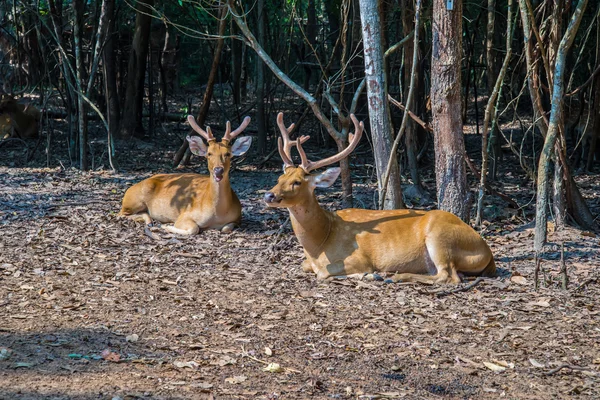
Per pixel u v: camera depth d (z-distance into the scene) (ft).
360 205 34.73
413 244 22.50
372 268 22.72
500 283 22.17
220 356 15.97
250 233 29.35
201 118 44.98
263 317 18.75
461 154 26.91
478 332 18.17
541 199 21.21
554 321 19.11
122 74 59.72
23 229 28.45
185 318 18.49
